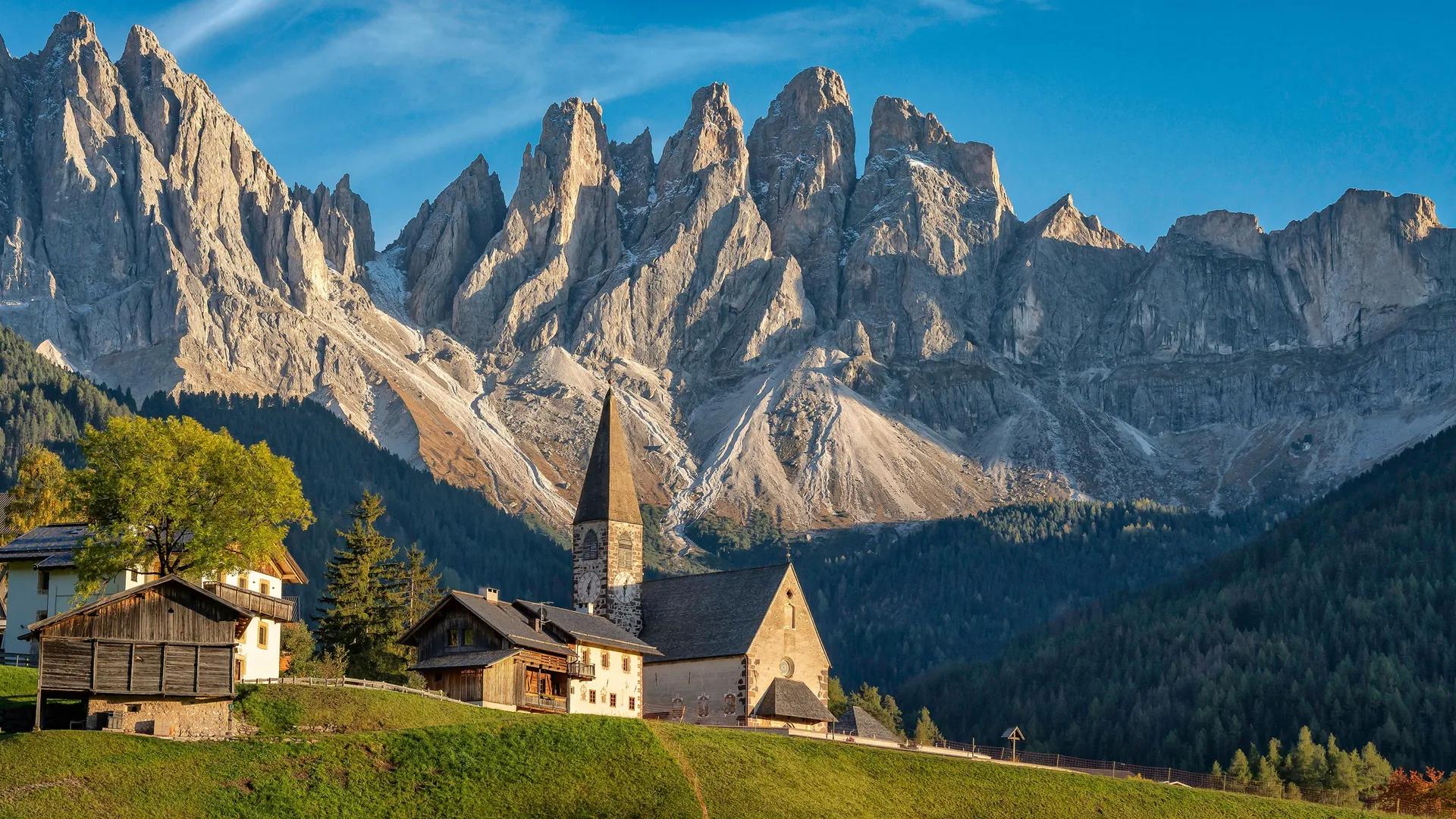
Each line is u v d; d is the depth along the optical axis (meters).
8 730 89.19
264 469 105.81
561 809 93.06
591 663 127.12
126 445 104.44
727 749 108.56
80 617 89.06
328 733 95.19
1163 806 118.75
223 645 92.62
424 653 119.44
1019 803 112.50
